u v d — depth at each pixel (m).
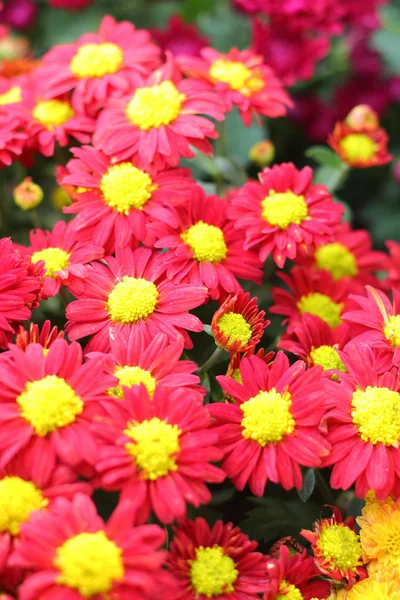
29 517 0.39
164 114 0.50
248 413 0.43
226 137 0.64
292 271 0.51
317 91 0.74
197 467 0.41
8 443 0.40
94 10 0.76
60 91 0.53
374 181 0.72
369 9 0.66
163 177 0.49
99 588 0.37
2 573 0.39
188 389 0.43
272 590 0.41
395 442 0.43
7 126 0.51
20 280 0.45
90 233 0.49
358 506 0.46
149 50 0.55
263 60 0.61
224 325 0.45
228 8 0.75
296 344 0.47
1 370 0.42
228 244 0.49
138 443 0.41
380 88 0.70
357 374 0.44
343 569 0.43
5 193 0.61
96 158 0.50
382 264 0.58
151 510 0.43
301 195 0.50
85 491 0.40
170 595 0.41
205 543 0.42
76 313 0.46
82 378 0.42
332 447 0.43
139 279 0.46
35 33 0.76
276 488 0.48
